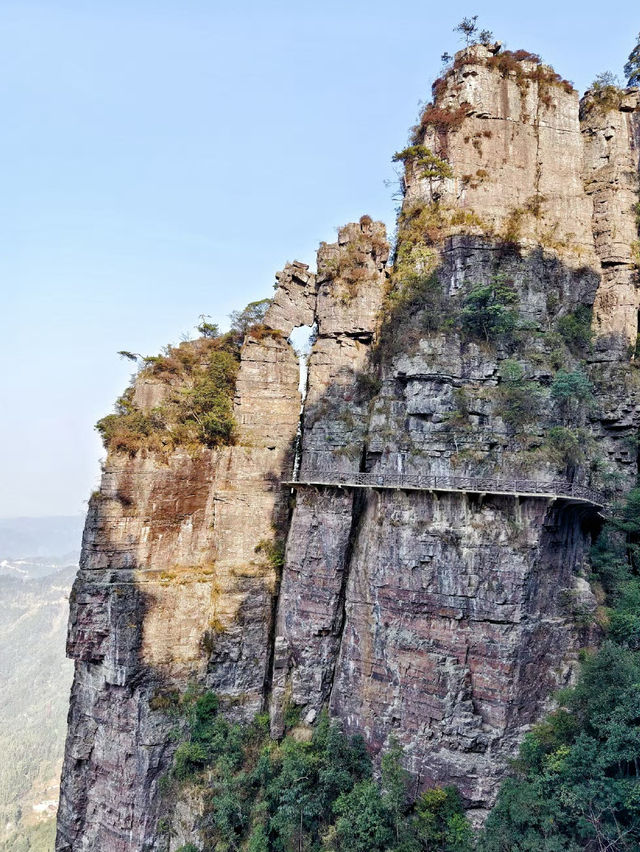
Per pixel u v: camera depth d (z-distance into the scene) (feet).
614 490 149.38
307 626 146.51
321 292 171.12
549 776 114.32
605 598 137.49
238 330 180.65
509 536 124.98
